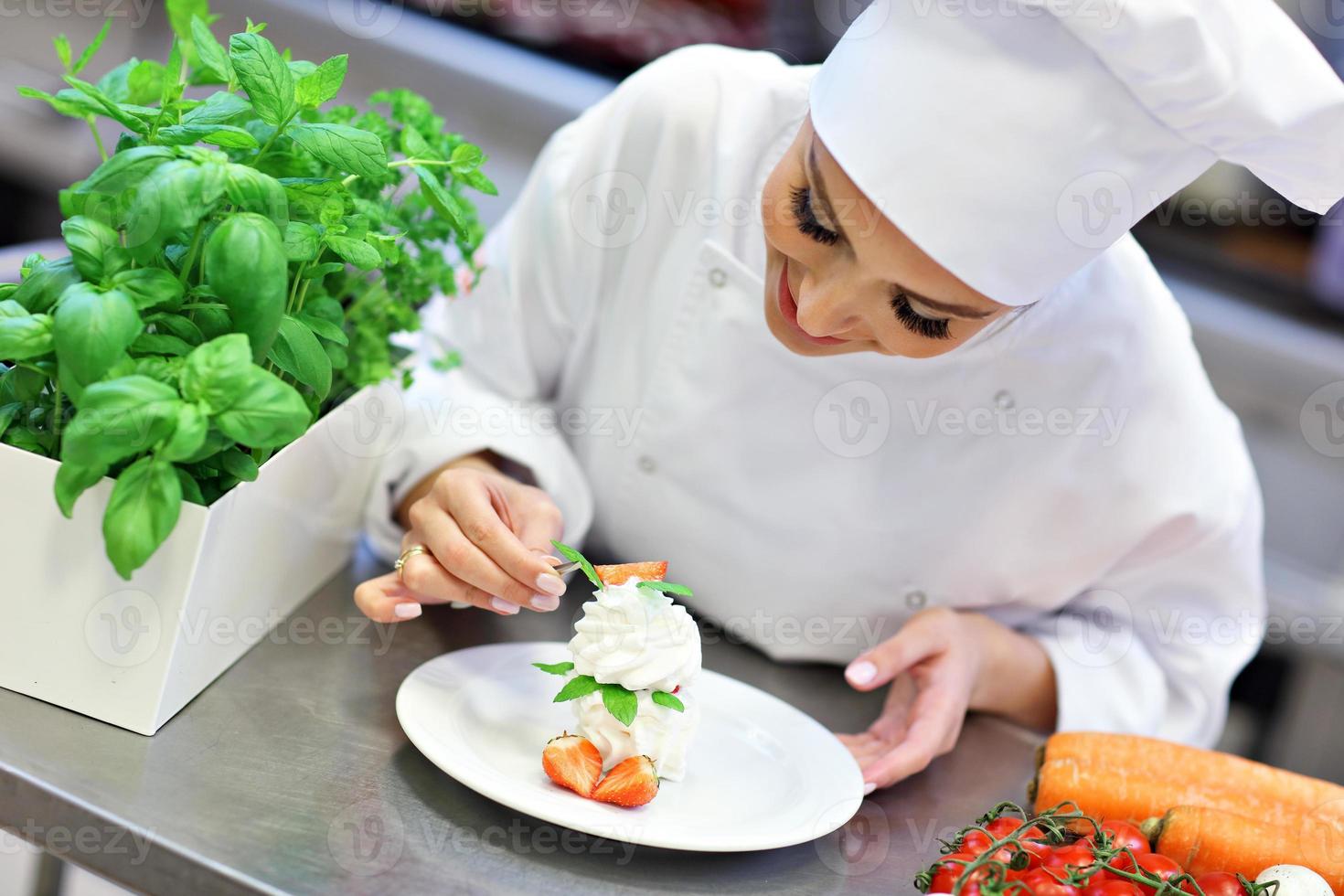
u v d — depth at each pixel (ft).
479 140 7.28
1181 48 2.47
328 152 2.74
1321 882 2.73
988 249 2.70
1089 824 2.90
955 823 3.24
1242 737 7.12
